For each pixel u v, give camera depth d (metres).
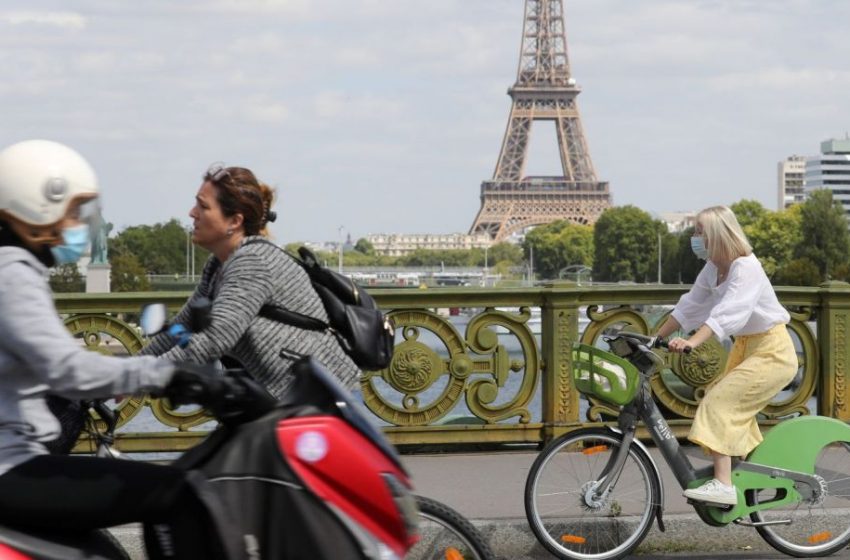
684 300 8.93
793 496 8.81
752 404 8.66
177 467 4.67
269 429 4.59
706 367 12.14
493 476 10.85
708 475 8.73
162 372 4.45
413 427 11.73
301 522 4.54
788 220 196.62
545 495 8.69
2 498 4.41
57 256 4.59
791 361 8.67
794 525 8.98
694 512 9.48
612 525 8.66
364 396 11.70
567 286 11.83
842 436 8.87
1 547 4.38
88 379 4.37
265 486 4.58
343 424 4.60
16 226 4.51
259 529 4.57
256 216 6.42
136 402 11.39
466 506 9.70
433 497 10.02
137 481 4.46
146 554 4.61
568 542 8.67
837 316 12.22
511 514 9.38
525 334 11.89
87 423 5.93
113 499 4.43
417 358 11.70
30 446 4.48
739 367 8.67
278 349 6.14
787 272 175.00
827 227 179.50
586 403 13.11
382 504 4.57
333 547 4.54
